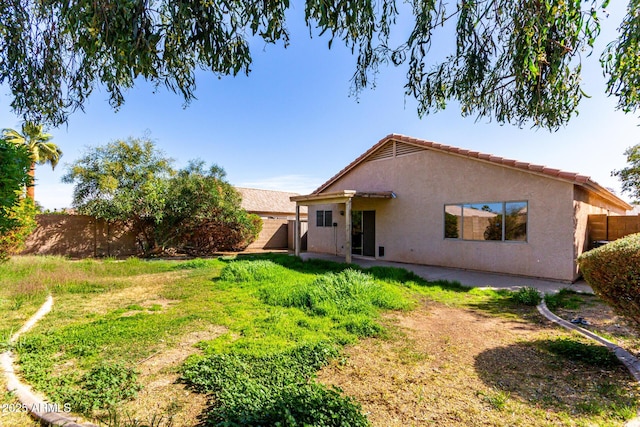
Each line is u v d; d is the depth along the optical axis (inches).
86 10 74.3
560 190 318.3
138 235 599.8
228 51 94.3
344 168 559.2
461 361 138.3
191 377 119.1
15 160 160.6
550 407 102.0
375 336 168.6
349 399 98.0
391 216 485.4
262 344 152.9
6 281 288.8
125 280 322.3
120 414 98.1
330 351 142.7
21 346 148.3
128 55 77.9
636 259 124.5
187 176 591.5
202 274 361.1
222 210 616.4
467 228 393.1
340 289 244.8
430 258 431.8
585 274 148.3
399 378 122.7
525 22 109.0
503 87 140.2
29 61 115.4
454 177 406.6
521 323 192.5
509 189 354.9
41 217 507.8
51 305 230.5
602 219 363.6
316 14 90.0
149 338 163.9
